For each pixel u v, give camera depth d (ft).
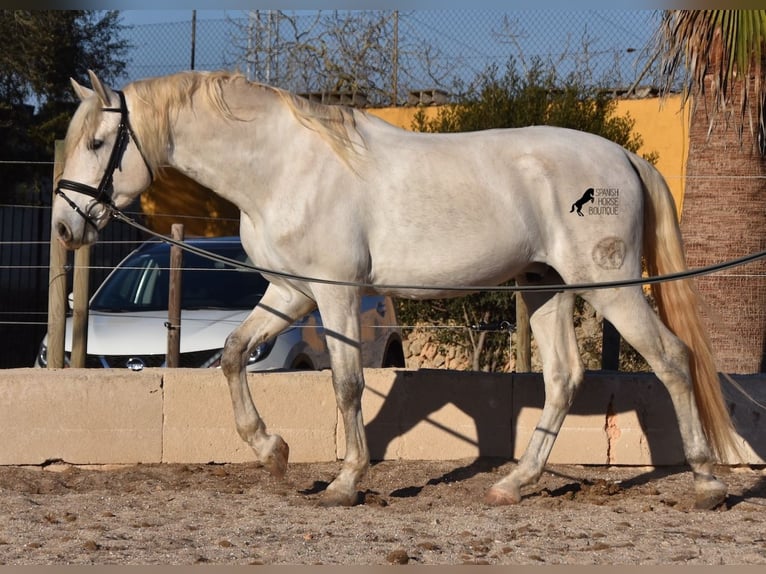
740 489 25.52
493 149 22.89
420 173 22.35
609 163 23.16
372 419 27.35
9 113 65.72
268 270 21.50
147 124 22.20
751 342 33.83
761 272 34.01
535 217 22.80
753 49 30.63
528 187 22.77
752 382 27.76
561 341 23.90
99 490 24.40
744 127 33.65
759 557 18.39
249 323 23.39
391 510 22.33
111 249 58.08
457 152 22.72
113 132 22.38
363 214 22.21
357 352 22.18
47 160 66.59
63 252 29.76
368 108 58.85
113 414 26.61
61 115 65.16
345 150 22.07
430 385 27.45
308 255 21.99
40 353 32.50
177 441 26.84
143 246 37.11
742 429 27.61
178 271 29.94
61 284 29.78
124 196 22.68
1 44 64.54
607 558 18.25
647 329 22.91
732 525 21.35
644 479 26.66
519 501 23.25
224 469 26.58
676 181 51.72
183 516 21.48
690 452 22.95
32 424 26.43
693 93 33.14
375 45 63.26
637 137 50.96
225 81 22.49
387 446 27.37
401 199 22.24
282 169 22.21
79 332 30.09
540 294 24.03
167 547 18.66
